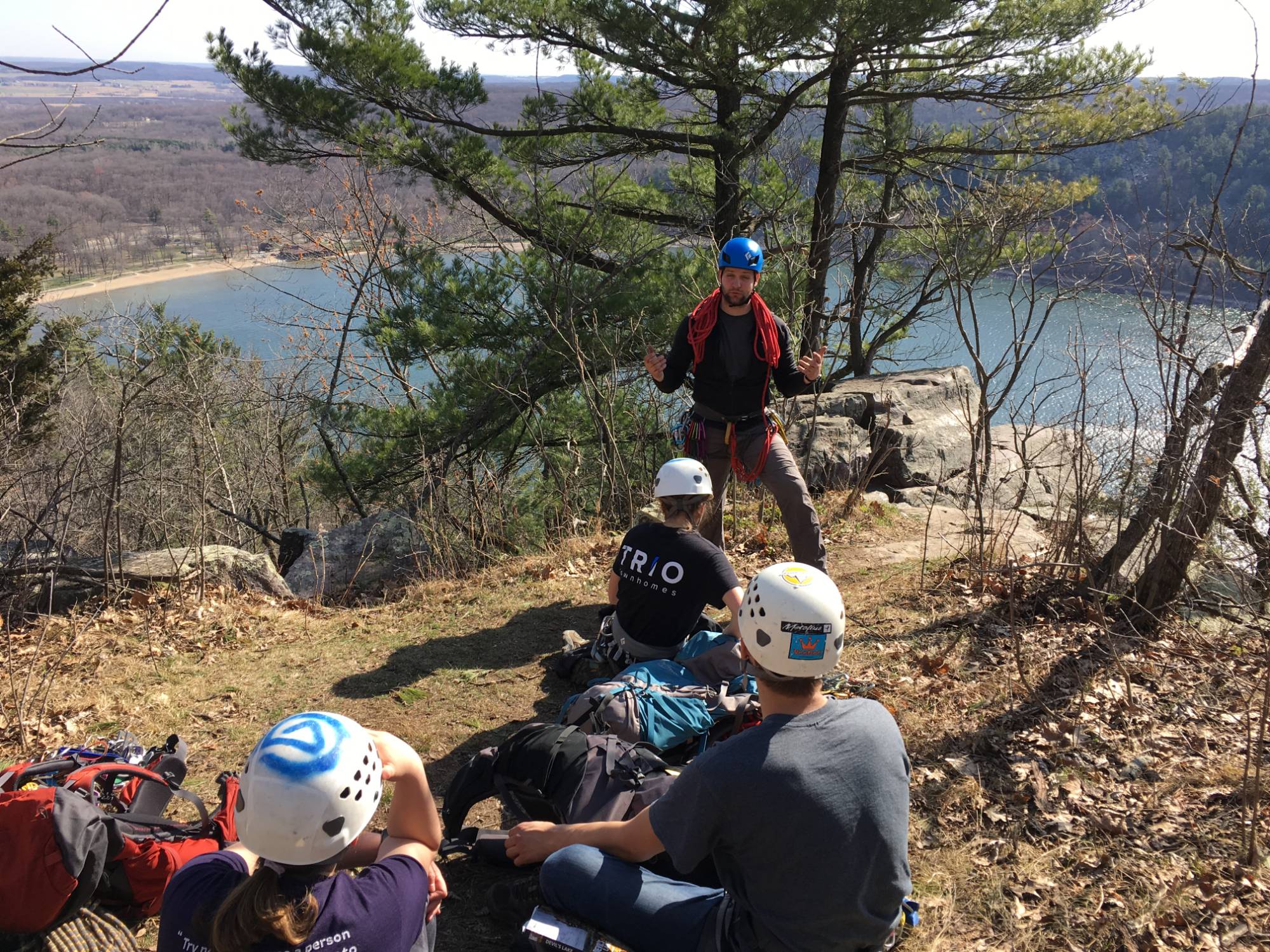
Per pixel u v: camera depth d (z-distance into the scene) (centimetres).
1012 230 790
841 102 1312
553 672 481
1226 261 468
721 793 216
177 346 1432
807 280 1148
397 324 1190
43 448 1149
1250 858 314
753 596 229
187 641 537
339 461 1152
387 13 1241
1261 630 462
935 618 526
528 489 948
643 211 1344
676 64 1216
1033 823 342
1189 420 473
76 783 281
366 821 184
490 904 296
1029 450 942
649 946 244
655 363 512
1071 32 1227
